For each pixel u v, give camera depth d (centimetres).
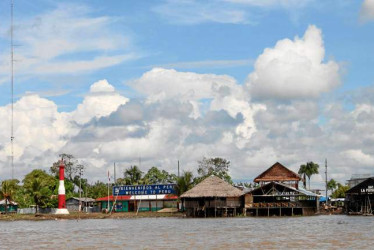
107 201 16412
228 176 17925
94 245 5981
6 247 6003
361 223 9325
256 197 13512
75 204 18138
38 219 14250
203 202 13088
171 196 15425
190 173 15212
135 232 7869
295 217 12306
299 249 5222
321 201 17312
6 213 15650
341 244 5594
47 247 5903
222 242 5981
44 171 17950
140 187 15738
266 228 8212
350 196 13812
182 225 9481
